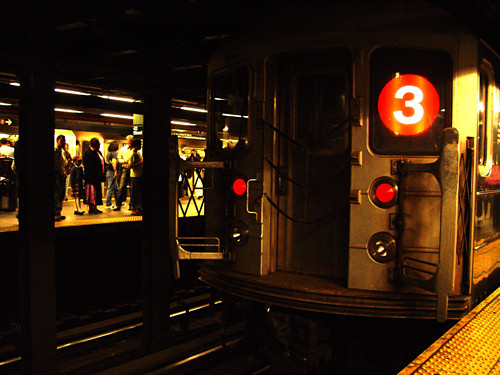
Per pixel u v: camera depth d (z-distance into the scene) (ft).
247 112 13.39
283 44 12.50
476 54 11.29
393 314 10.94
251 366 13.97
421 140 11.45
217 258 13.55
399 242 11.18
